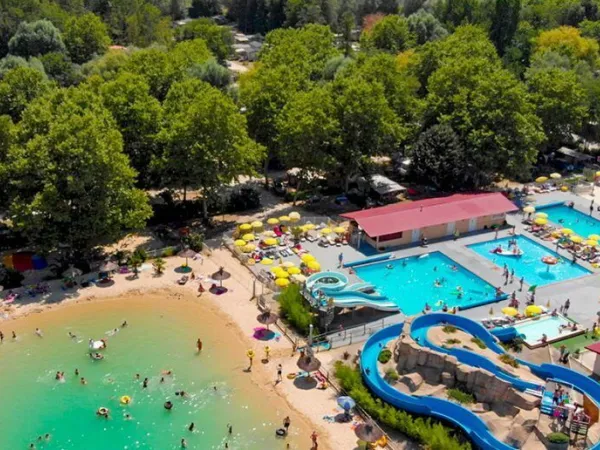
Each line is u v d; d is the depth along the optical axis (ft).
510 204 361.71
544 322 270.87
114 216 291.38
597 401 212.02
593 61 577.02
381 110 368.07
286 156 372.17
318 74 540.93
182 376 238.27
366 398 218.38
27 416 217.77
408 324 240.12
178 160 335.88
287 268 295.89
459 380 216.54
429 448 200.54
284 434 210.59
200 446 205.98
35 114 306.96
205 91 368.89
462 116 394.73
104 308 279.08
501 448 193.47
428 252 333.21
